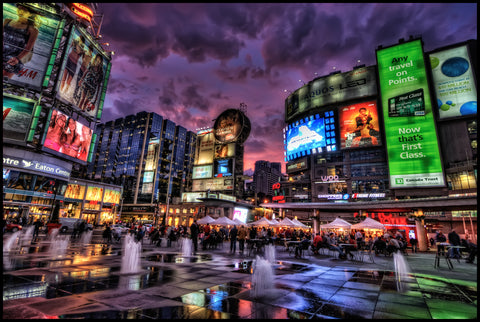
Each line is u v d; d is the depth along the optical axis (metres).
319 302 6.08
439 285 8.09
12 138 42.28
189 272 9.35
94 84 55.47
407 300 6.35
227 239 30.81
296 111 75.50
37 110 44.69
